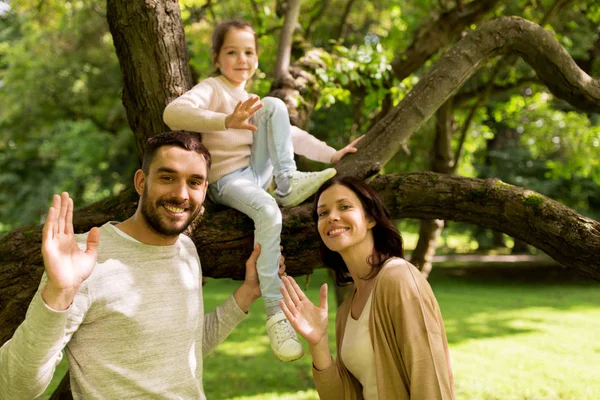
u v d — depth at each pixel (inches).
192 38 291.9
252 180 105.8
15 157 680.4
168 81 111.1
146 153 78.7
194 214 79.0
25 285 104.5
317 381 86.6
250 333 316.2
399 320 77.3
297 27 191.2
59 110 535.2
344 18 284.2
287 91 155.9
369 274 87.4
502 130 598.5
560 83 125.9
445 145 260.4
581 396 199.0
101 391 71.8
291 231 108.0
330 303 431.8
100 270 73.6
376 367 78.4
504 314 375.6
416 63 205.8
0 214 676.7
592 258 98.7
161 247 79.0
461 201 108.7
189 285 80.8
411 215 114.0
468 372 229.9
